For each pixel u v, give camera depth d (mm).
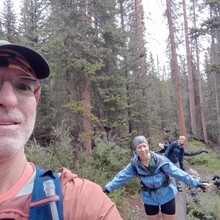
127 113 11312
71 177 1170
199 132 34562
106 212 1134
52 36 10344
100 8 10844
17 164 1164
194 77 33938
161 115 28844
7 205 1048
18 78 1180
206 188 4152
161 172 4238
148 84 12023
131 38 12852
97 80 10383
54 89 10758
